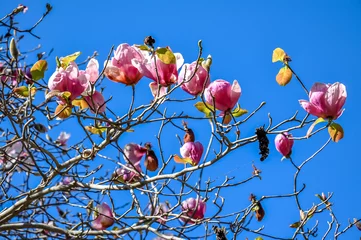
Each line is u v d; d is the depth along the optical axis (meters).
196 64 2.87
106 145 3.13
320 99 2.90
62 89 2.89
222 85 2.89
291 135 3.13
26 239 3.44
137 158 3.29
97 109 2.99
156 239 3.53
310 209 3.39
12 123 3.07
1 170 3.76
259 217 3.37
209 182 3.25
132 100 2.99
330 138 3.03
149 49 2.90
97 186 3.27
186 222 3.33
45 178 3.24
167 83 2.95
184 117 3.00
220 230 3.23
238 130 3.01
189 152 3.16
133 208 3.36
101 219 3.35
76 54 2.95
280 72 3.02
